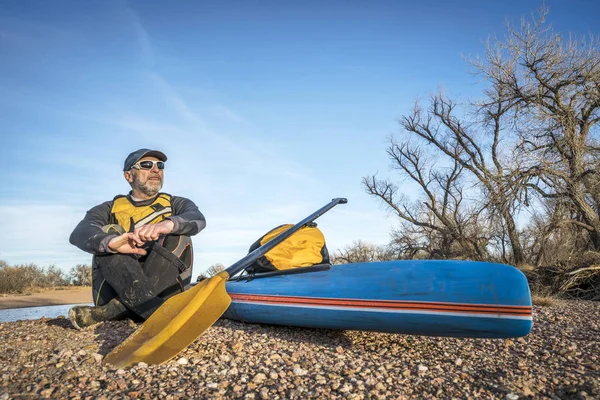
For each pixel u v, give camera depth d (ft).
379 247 36.42
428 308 5.60
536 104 28.89
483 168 26.21
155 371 4.64
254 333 6.64
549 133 27.53
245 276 7.89
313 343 6.15
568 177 23.75
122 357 5.03
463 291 5.47
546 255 24.85
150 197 7.60
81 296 29.63
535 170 23.75
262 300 7.11
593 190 23.97
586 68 28.02
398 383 4.42
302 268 7.19
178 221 6.75
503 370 4.83
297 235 7.81
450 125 39.37
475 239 28.78
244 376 4.48
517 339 6.40
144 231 6.26
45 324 7.54
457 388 4.29
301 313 6.61
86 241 6.53
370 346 6.11
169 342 5.34
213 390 4.10
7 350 5.44
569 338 6.45
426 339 6.49
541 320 7.98
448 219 37.24
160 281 7.00
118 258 6.72
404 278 5.89
